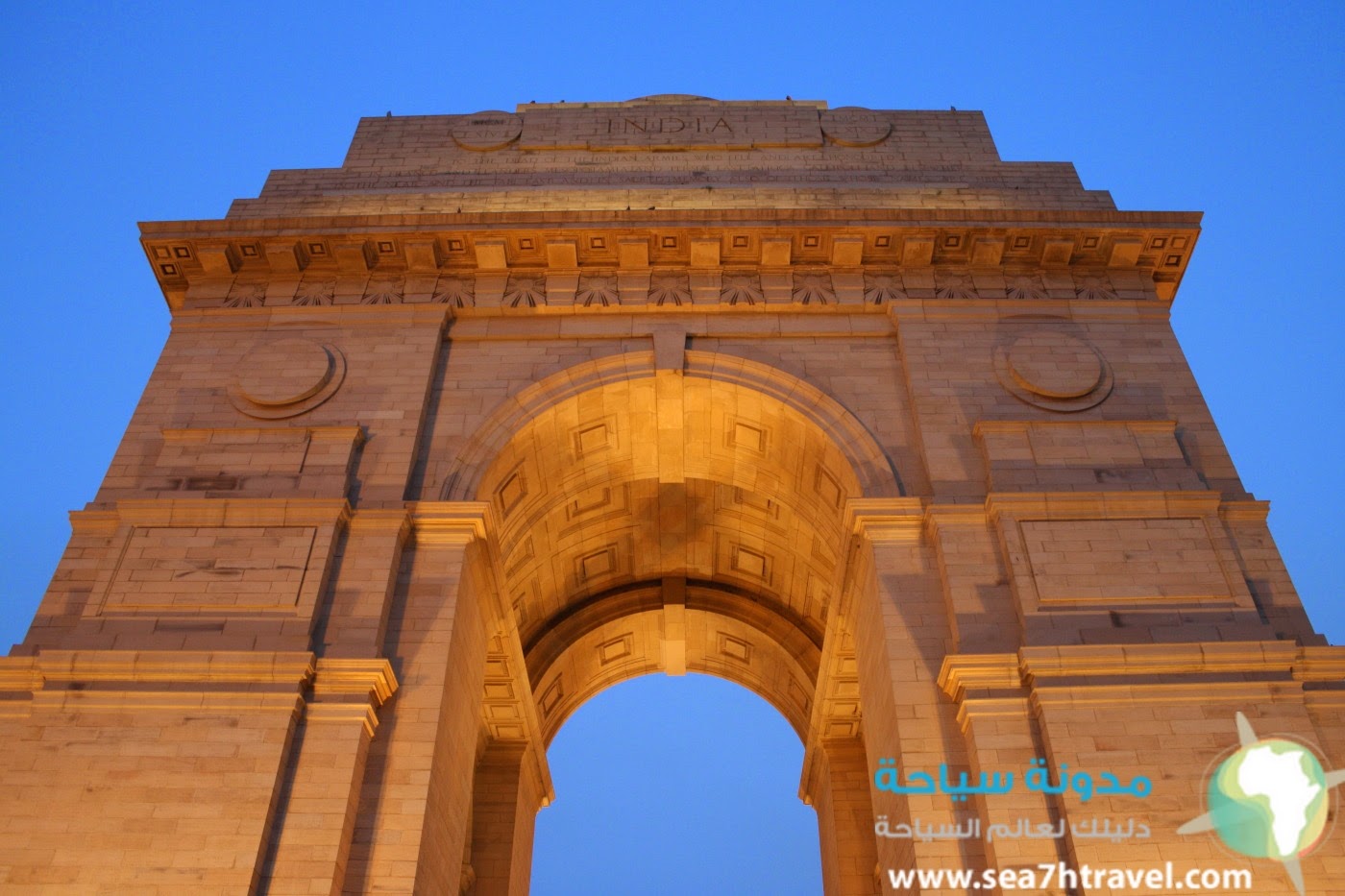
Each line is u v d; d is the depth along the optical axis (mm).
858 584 27047
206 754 21172
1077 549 24281
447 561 25141
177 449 26750
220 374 28719
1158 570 23922
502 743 35500
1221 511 25453
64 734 21500
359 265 30906
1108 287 30766
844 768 34812
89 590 24578
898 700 22984
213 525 24859
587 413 29547
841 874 32906
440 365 29266
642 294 30516
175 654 22219
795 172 35062
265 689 21922
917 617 24266
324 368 28359
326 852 20328
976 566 24453
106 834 20297
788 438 29594
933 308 29812
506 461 28453
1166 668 22047
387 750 22219
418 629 24016
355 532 25094
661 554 37812
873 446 27422
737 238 30469
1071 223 30469
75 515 25734
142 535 24703
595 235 30391
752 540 36094
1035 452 26422
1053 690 21719
